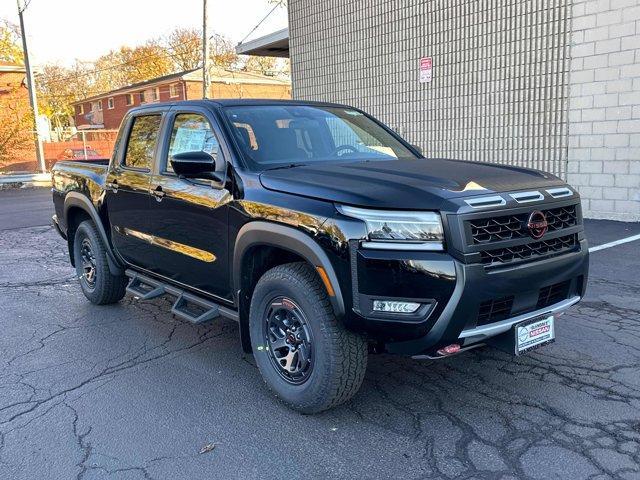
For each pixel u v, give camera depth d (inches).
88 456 131.9
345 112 207.2
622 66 383.6
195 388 165.3
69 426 145.6
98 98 2293.3
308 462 127.0
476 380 163.5
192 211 173.0
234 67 2335.1
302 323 143.2
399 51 535.5
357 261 127.7
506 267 131.9
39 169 1142.3
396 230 126.2
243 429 141.7
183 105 191.2
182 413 150.6
